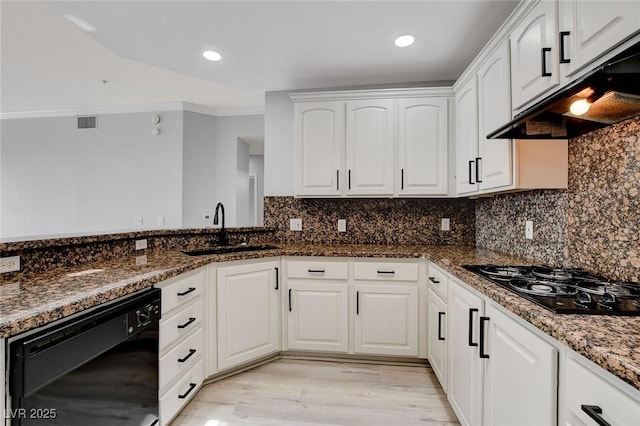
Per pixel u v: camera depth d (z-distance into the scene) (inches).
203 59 94.3
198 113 169.5
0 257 51.2
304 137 104.6
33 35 97.5
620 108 45.2
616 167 51.5
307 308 93.0
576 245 60.6
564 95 40.6
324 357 95.3
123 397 49.1
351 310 91.4
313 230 116.1
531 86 54.9
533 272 58.1
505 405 44.8
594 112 47.8
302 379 84.0
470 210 108.3
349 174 102.0
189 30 79.0
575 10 44.1
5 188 177.8
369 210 113.2
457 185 94.7
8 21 89.7
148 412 55.1
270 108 120.0
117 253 76.4
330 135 103.0
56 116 173.2
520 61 58.7
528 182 63.1
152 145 165.9
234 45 86.1
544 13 51.0
